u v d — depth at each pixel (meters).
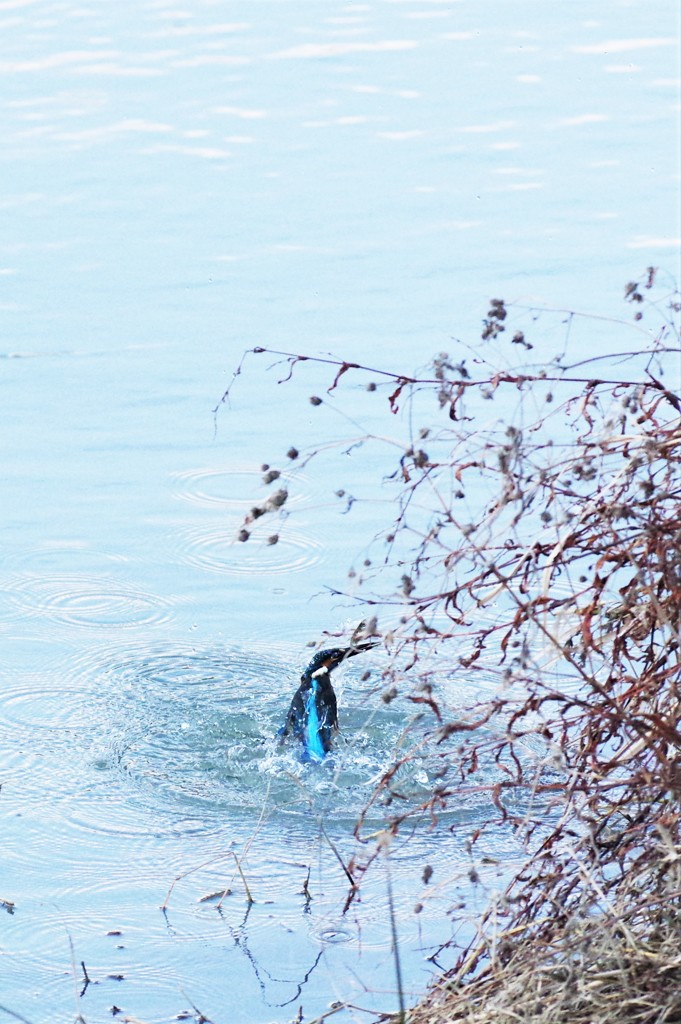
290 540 33.06
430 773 25.86
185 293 44.31
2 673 29.34
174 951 20.69
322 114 59.69
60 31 70.31
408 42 67.94
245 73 64.31
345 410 37.19
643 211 50.00
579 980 15.59
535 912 17.78
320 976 20.05
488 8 73.12
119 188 52.88
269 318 42.34
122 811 24.92
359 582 19.02
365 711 28.09
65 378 39.66
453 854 23.05
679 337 30.16
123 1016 19.16
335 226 49.19
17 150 56.66
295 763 26.61
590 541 16.34
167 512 34.22
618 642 16.45
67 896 22.27
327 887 22.44
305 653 29.77
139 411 38.00
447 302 42.78
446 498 32.81
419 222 49.44
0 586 31.94
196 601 31.47
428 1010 17.16
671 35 68.75
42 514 34.19
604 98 61.16
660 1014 15.75
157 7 73.81
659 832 16.39
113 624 30.83
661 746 17.11
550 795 24.45
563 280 43.94
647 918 17.03
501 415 35.09
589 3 73.31
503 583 16.23
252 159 55.38
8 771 26.08
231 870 23.00
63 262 46.75
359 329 41.34
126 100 61.75
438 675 28.38
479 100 61.12
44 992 19.81
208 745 27.20
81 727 27.67
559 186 52.41
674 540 15.93
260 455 35.91
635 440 16.08
